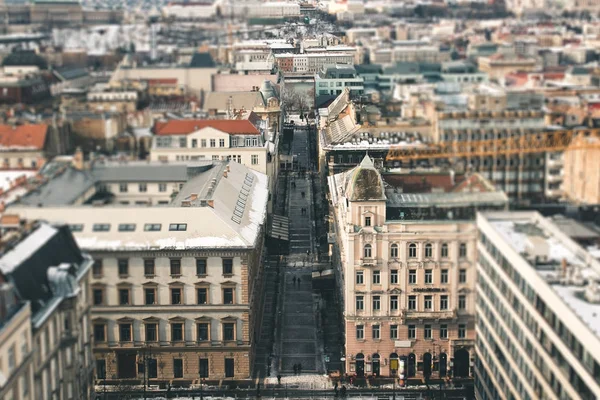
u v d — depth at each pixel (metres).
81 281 192.88
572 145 179.00
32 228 192.38
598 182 172.12
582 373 143.12
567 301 151.12
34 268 176.88
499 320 183.88
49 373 173.62
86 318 198.50
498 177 191.88
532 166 185.12
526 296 166.12
